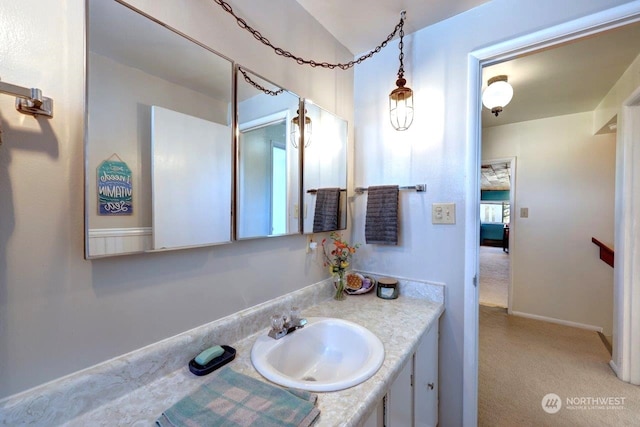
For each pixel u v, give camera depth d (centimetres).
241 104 104
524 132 308
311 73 138
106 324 70
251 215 108
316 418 62
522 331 272
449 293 142
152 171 79
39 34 60
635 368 188
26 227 58
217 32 96
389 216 152
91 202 67
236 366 84
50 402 60
